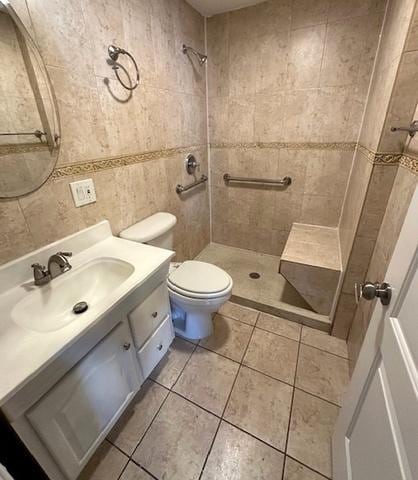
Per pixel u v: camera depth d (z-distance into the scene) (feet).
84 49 3.67
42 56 3.19
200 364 4.88
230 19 6.11
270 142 6.91
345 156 6.23
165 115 5.62
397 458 1.64
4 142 3.01
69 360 2.54
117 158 4.58
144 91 4.90
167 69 5.41
